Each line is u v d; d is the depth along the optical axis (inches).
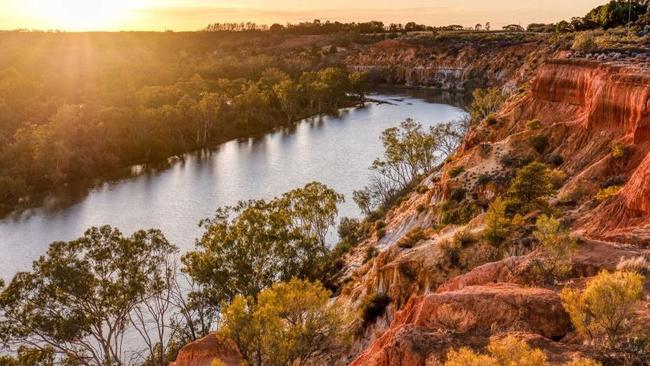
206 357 1168.2
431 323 721.6
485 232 1253.1
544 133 2236.7
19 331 1514.5
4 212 3363.7
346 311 1368.1
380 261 1621.6
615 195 1309.1
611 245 881.5
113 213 3316.9
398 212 2824.8
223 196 3614.7
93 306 1625.2
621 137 1898.4
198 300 1839.3
